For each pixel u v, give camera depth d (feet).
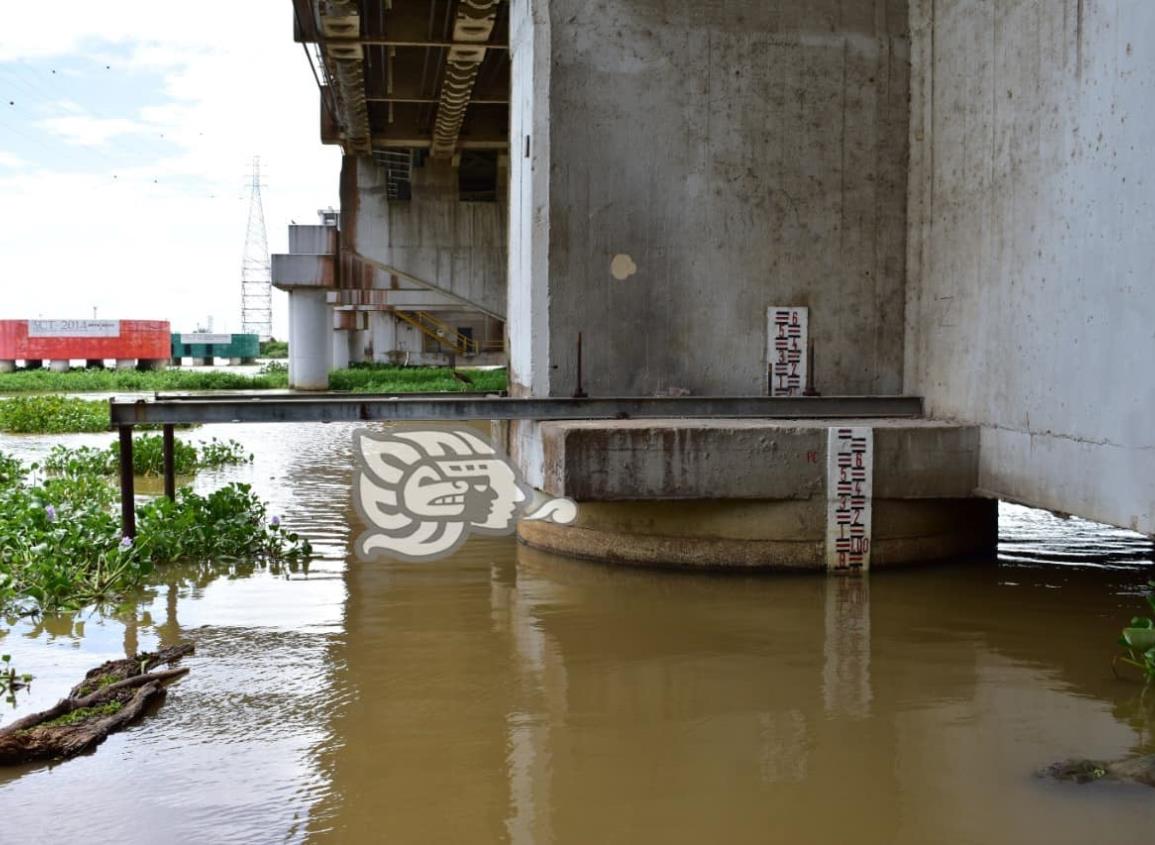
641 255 40.45
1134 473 27.89
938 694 24.80
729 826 18.24
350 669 26.76
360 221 97.60
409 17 60.80
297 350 143.54
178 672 26.18
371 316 244.22
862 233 41.32
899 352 41.73
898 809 18.84
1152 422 27.12
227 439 82.53
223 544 39.70
